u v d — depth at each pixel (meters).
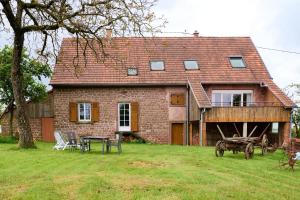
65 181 9.00
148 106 24.25
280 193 8.43
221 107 21.53
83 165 11.70
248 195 8.07
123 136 24.20
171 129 24.25
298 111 25.64
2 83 22.05
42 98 23.98
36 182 8.88
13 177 9.50
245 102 24.45
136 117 24.16
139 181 9.20
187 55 25.97
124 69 24.50
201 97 22.02
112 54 25.44
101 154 15.21
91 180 9.12
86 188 8.25
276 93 22.62
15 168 10.95
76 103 24.06
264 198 7.87
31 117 24.67
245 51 26.61
